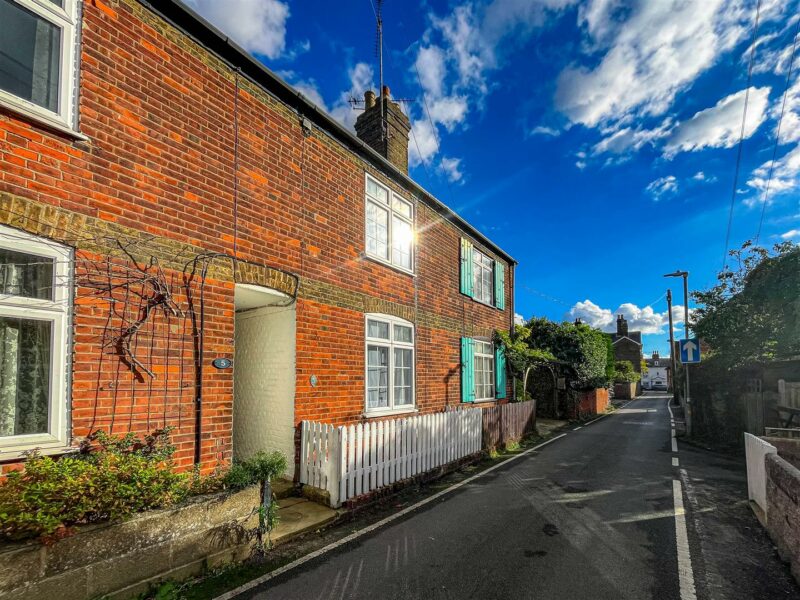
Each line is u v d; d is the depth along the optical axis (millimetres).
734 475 8461
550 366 19828
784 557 4469
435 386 10562
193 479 4586
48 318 4008
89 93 4465
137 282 4695
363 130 11031
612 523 5559
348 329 7801
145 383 4680
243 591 3766
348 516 5746
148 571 3607
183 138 5348
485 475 8312
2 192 3771
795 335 11148
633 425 17438
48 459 3527
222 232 5719
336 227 7723
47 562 3043
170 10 5273
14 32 4074
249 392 7258
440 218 11469
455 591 3816
